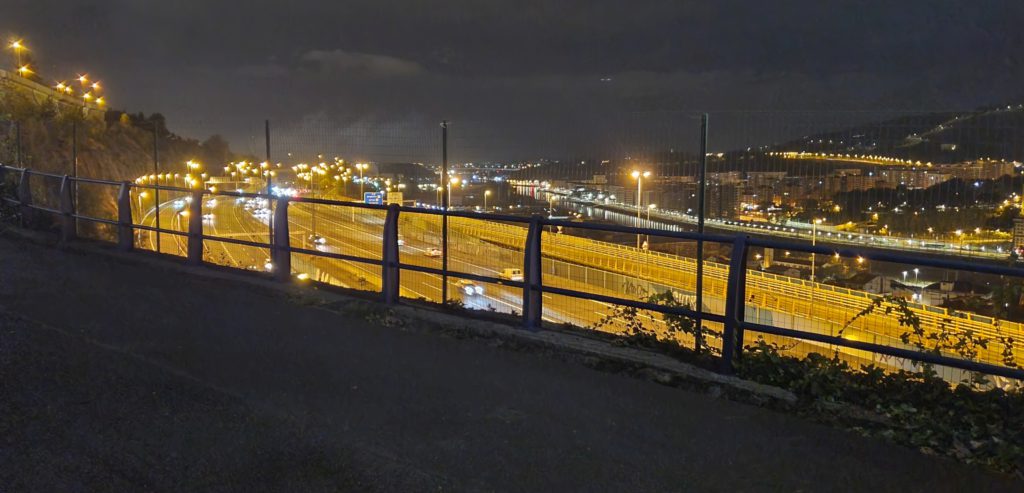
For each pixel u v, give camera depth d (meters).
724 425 5.42
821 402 5.71
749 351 6.71
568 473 4.57
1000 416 5.52
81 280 9.91
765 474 4.64
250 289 9.66
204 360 6.54
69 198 13.19
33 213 15.18
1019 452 4.87
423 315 8.04
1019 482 4.62
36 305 8.34
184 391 5.73
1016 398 5.59
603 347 6.90
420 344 7.29
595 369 6.68
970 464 4.85
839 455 4.95
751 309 8.89
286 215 9.79
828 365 6.38
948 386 6.04
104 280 9.98
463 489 4.32
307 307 8.73
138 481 4.26
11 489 4.11
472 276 7.94
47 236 13.66
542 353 7.05
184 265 11.05
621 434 5.20
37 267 10.72
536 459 4.75
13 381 5.78
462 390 5.99
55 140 27.03
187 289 9.60
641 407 5.74
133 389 5.74
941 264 5.34
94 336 7.17
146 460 4.54
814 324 8.38
